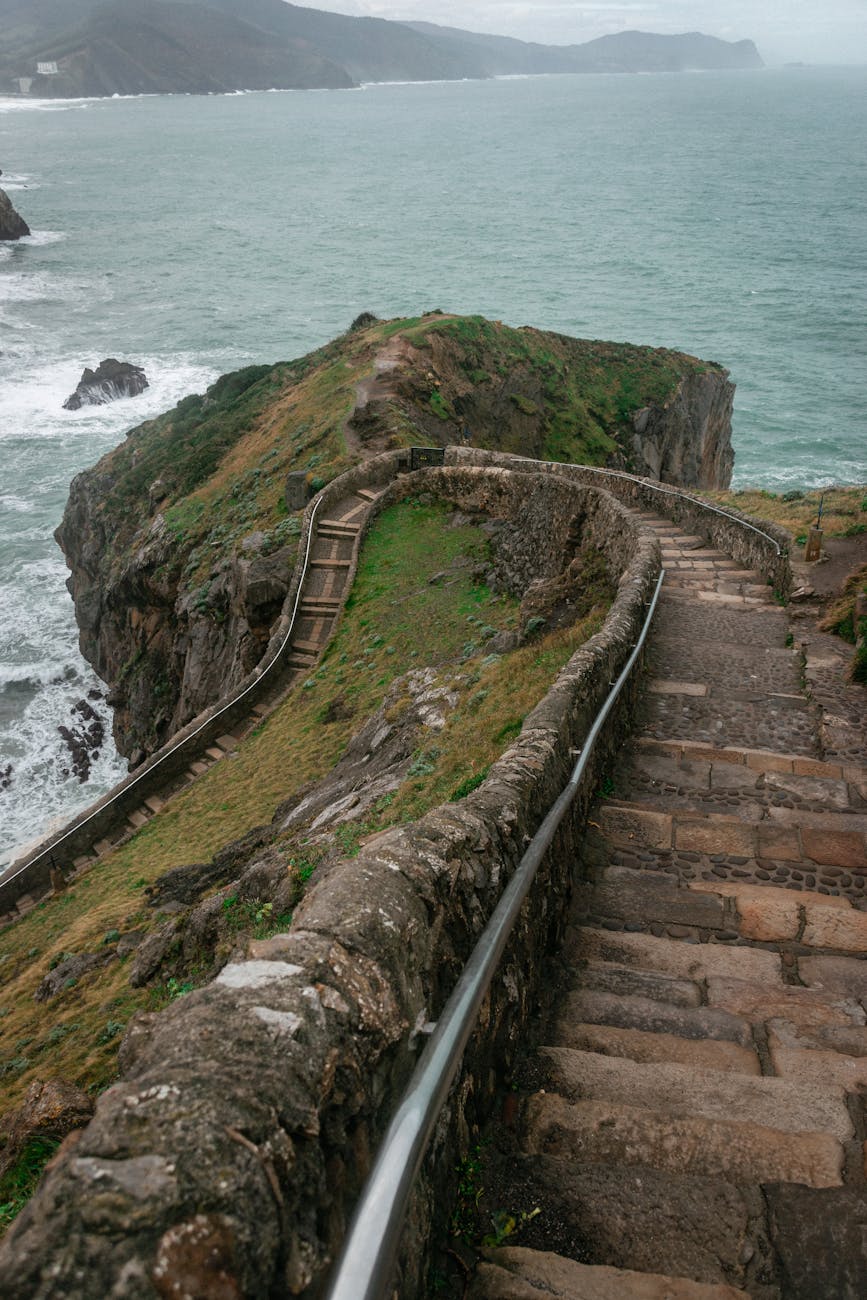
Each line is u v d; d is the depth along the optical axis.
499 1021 4.72
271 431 42.78
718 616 15.55
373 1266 2.00
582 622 16.34
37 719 38.31
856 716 11.04
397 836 4.49
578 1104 4.44
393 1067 3.12
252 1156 2.15
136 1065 2.54
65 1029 12.15
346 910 3.45
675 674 12.88
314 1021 2.73
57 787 33.91
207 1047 2.47
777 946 6.52
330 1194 2.50
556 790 6.69
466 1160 4.03
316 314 103.75
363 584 27.56
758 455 70.38
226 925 11.44
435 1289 3.41
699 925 6.81
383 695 21.06
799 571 16.23
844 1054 5.12
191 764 23.98
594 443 52.78
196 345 90.75
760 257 137.50
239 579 29.50
